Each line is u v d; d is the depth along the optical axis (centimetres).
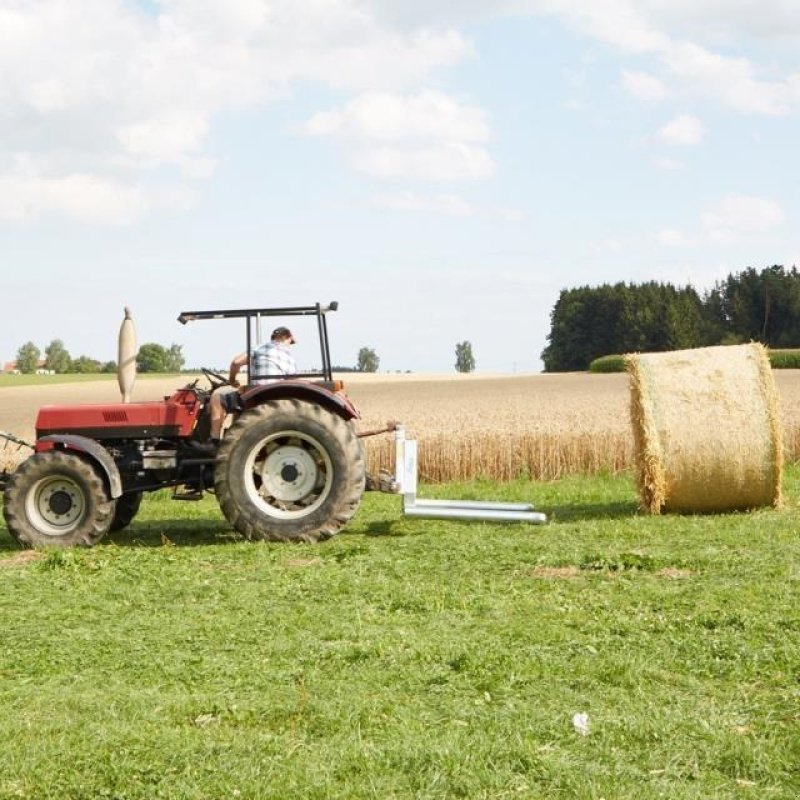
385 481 1105
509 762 445
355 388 5369
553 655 600
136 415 1112
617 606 720
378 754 452
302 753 460
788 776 430
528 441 1722
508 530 1091
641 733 475
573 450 1728
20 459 1822
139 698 537
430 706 521
